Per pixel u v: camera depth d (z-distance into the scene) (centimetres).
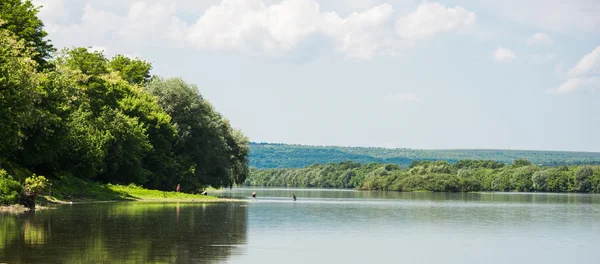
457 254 2994
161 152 10575
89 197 7519
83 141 7862
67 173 8100
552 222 5166
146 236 3353
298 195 14888
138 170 9644
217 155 11712
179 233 3572
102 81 9700
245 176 13275
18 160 7138
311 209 6850
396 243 3388
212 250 2898
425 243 3406
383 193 18875
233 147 13012
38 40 8038
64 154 7719
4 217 4319
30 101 5969
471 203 10088
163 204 7256
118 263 2420
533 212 6988
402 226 4500
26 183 5216
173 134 10688
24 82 5916
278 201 9875
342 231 4016
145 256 2627
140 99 10506
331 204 8600
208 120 11594
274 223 4575
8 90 5769
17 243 2908
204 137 11538
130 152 9375
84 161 7969
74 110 8506
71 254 2603
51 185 7269
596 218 5812
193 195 10150
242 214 5622
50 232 3378
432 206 8394
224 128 12962
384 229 4222
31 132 6756
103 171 9031
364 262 2705
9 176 5219
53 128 7000
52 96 6931
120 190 8662
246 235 3625
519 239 3697
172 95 11488
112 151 9094
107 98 9900
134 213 5169
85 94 8900
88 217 4506
